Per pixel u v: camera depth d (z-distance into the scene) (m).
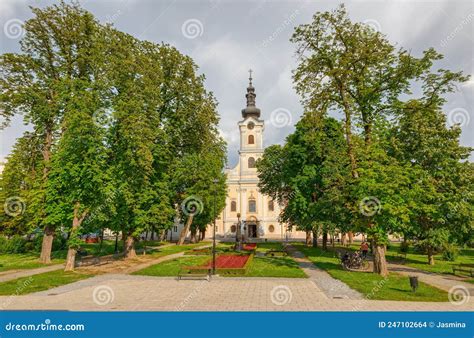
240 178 73.44
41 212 25.25
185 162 41.75
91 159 20.66
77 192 20.47
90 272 19.95
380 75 20.69
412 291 13.68
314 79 21.42
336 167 27.94
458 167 24.78
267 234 71.31
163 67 31.84
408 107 20.02
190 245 47.91
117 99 24.38
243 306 11.36
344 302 11.88
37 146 30.05
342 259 22.14
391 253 35.03
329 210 25.97
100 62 24.70
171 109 32.47
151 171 26.48
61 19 26.69
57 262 25.42
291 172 34.59
